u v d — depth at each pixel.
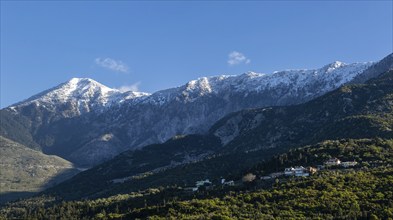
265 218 196.12
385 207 196.38
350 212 193.25
